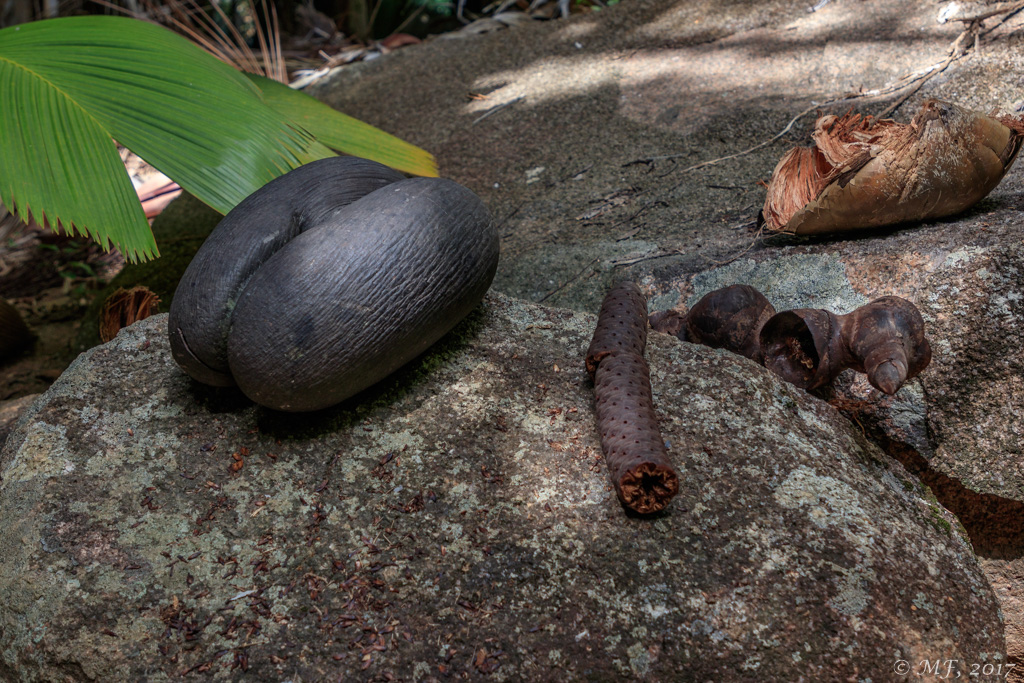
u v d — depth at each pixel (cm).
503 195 163
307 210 93
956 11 160
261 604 77
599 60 201
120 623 75
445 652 75
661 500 79
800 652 74
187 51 126
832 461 88
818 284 109
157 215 193
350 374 86
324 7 318
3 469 88
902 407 102
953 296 102
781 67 172
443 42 242
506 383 96
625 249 130
